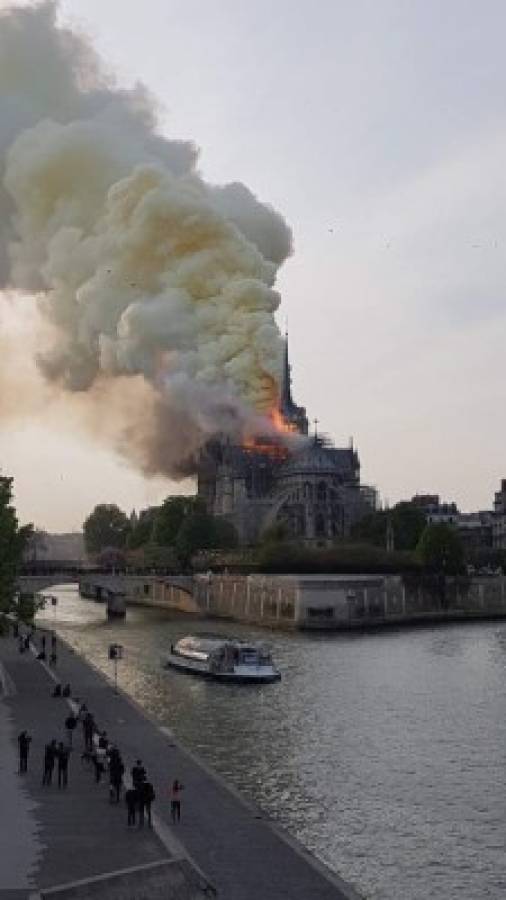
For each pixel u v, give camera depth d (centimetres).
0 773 6425
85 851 4812
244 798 6097
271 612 19888
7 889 4297
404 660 13612
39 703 9188
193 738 8606
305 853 5062
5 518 10419
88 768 6575
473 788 6850
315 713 9756
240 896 4472
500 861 5406
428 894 4956
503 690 10969
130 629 18988
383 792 6762
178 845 4897
